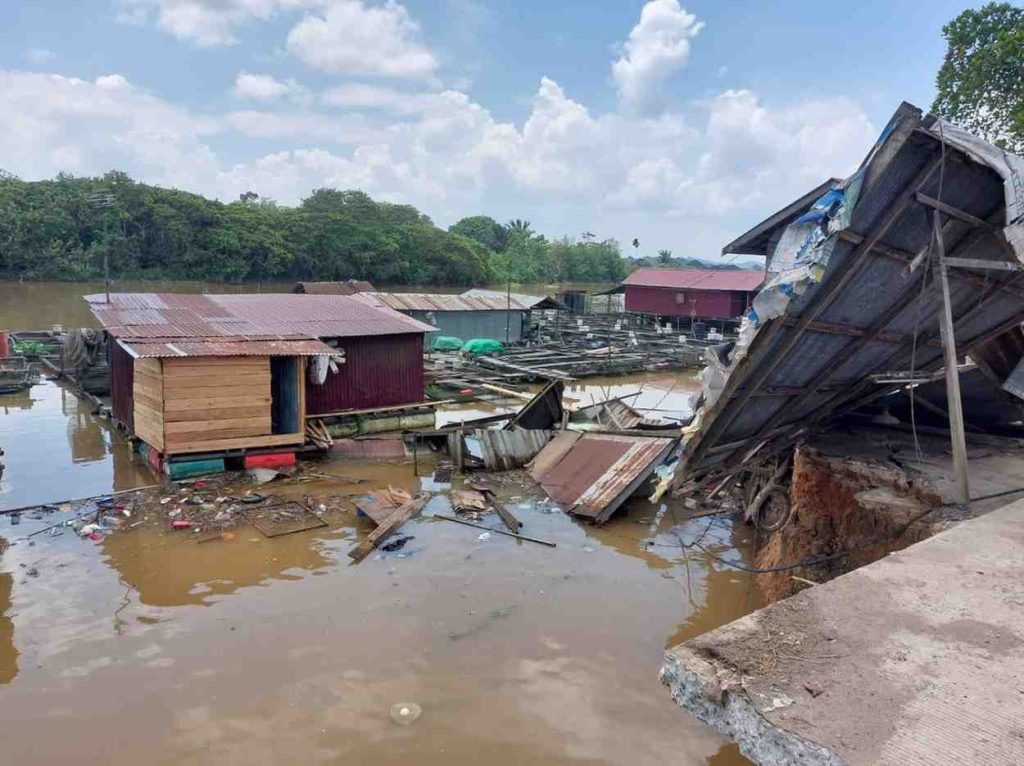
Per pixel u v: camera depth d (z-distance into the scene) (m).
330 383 18.09
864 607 4.04
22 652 7.47
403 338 19.31
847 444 9.32
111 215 50.97
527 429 16.77
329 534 11.16
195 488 13.17
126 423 16.44
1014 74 19.27
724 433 8.05
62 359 24.00
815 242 5.94
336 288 35.69
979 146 6.00
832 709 3.04
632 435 14.27
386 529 11.05
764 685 3.23
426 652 7.66
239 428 14.30
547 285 87.12
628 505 13.03
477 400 23.53
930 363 9.66
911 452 8.83
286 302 20.14
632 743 6.23
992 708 3.04
